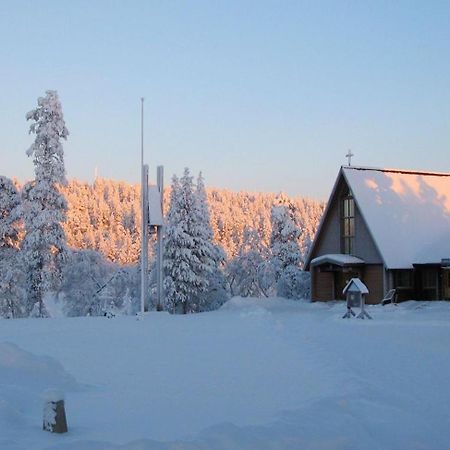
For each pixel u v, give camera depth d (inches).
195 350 743.1
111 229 5521.7
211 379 550.3
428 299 1679.4
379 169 1903.3
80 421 383.2
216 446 319.0
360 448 350.9
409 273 1696.6
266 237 4111.7
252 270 2581.2
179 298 1969.7
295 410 416.2
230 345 792.9
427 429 399.2
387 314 1366.9
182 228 2004.2
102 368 605.0
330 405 433.7
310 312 1537.9
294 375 571.8
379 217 1728.6
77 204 5452.8
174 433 358.3
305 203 7549.2
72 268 1982.0
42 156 1678.2
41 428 352.8
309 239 2780.5
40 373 507.8
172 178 2090.3
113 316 1414.9
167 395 478.9
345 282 1819.6
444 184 1993.1
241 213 5713.6
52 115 1697.8
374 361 661.9
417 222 1781.5
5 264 1752.0
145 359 666.2
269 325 1082.7
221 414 415.2
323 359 669.3
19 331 995.3
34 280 1676.9
